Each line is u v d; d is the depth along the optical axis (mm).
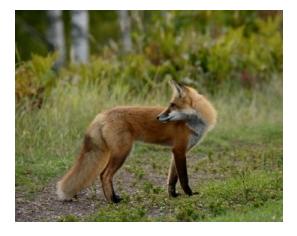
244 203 11609
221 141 17609
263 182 12992
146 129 12570
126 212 11133
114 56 22797
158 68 21297
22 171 13992
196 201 11789
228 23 26281
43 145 15656
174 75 21359
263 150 16781
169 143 12734
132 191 13047
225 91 21375
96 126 12242
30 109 16484
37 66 18922
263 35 26062
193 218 10750
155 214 11250
